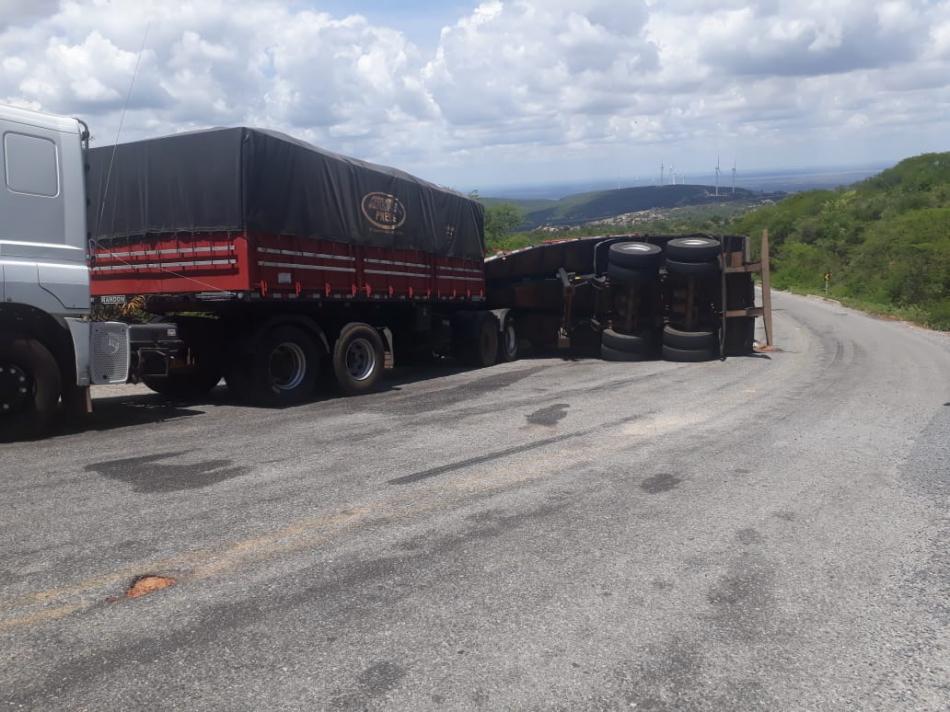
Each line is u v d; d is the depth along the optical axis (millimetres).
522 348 18406
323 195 10906
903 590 4312
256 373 10102
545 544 4930
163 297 10203
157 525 5184
